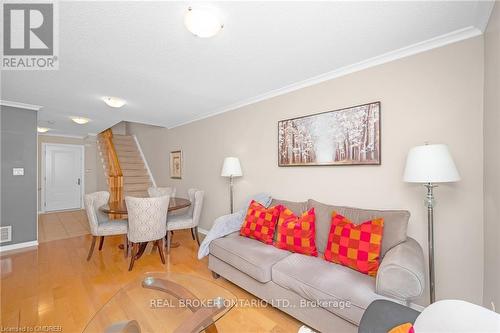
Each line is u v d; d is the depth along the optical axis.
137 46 1.88
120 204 3.39
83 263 2.94
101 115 4.26
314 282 1.61
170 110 3.93
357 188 2.27
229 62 2.19
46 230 4.43
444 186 1.80
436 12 1.49
